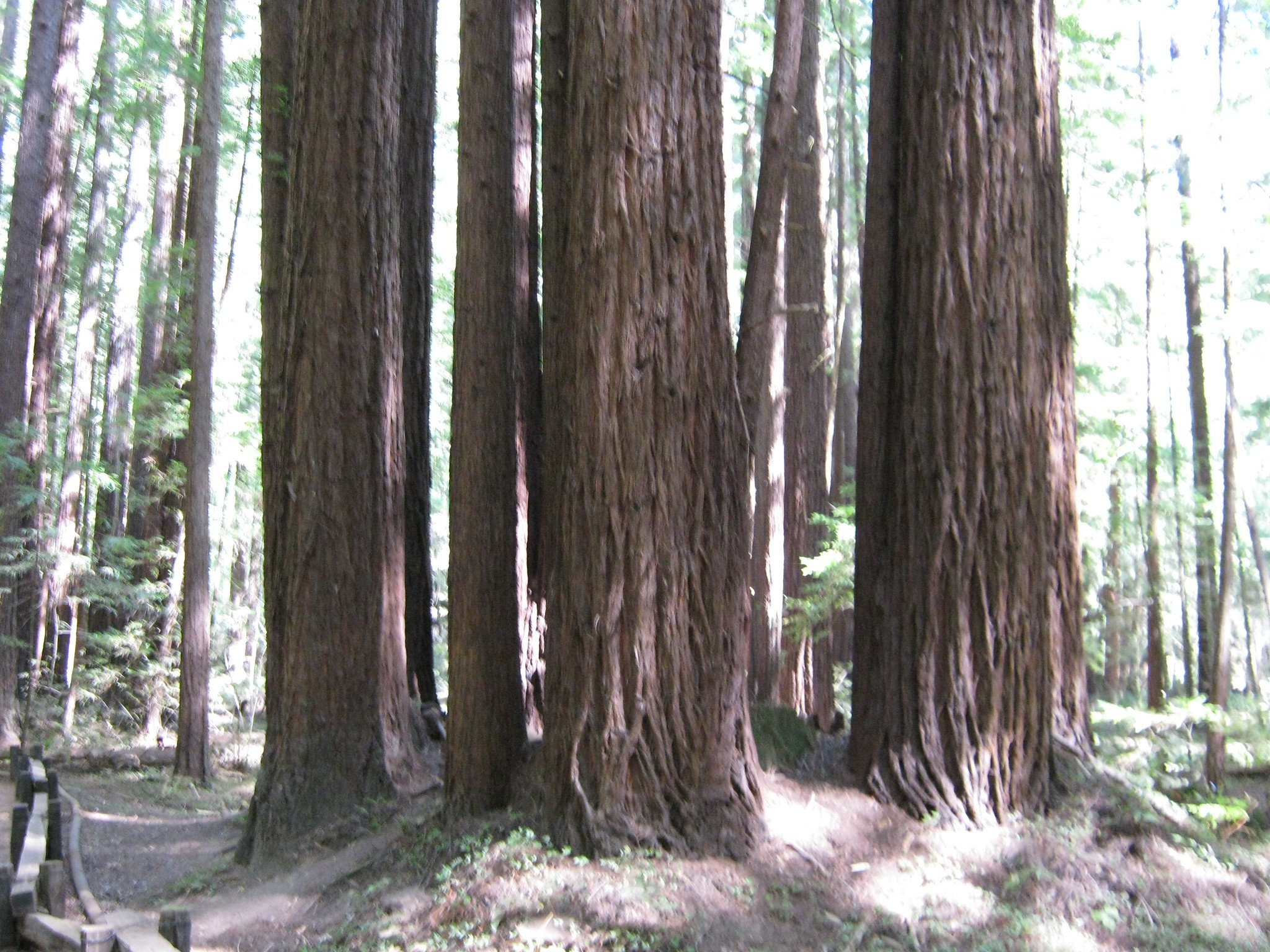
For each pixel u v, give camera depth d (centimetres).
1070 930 617
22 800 755
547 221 775
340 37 927
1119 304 2000
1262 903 663
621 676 657
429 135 1133
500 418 770
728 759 671
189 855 948
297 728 886
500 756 738
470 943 587
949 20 764
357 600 904
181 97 2344
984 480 736
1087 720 772
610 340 667
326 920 685
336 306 916
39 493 1617
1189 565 1716
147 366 1956
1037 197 767
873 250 812
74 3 1931
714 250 693
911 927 608
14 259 1678
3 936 530
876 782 734
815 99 1566
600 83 680
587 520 669
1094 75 1345
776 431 1455
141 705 1766
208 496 1438
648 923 582
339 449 909
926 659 731
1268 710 973
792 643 1459
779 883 634
